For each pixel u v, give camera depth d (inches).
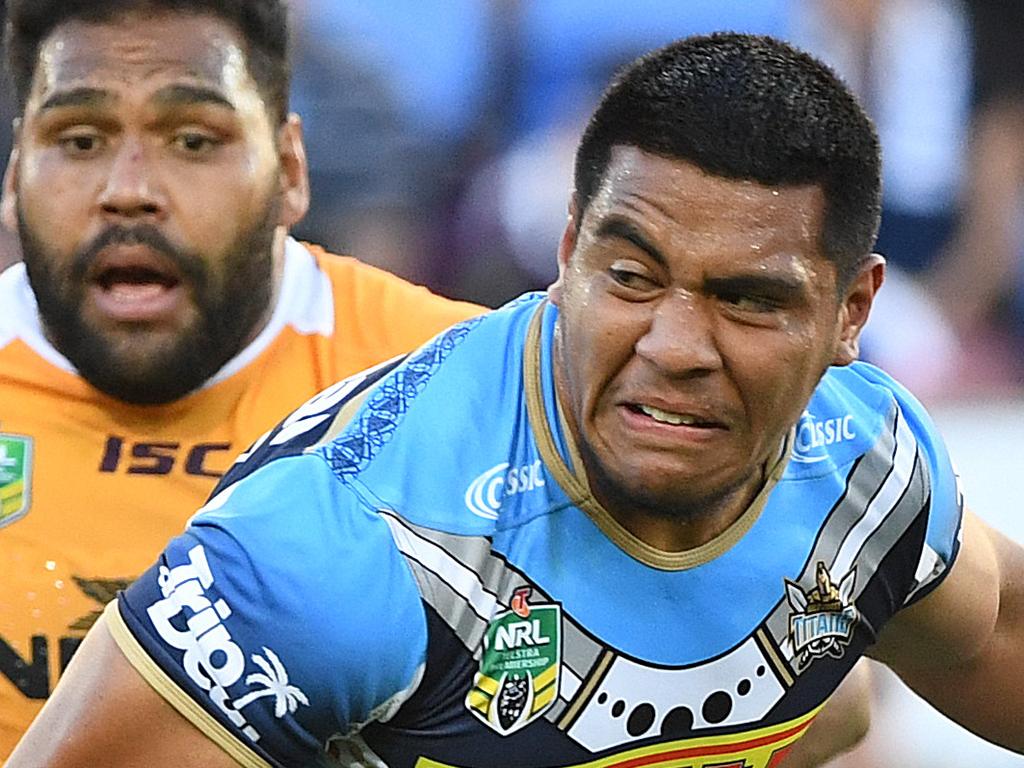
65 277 164.6
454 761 130.6
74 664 129.0
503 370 135.3
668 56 126.3
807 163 122.4
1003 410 349.1
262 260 169.9
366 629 122.9
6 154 358.6
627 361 123.8
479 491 129.6
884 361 375.2
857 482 144.3
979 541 158.4
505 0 401.4
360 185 394.0
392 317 178.7
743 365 123.0
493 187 390.9
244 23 167.5
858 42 395.5
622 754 136.3
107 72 161.2
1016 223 388.8
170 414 171.5
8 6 172.4
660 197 121.0
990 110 399.9
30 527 168.6
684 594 135.0
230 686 123.3
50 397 171.3
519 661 130.1
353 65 398.9
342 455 128.6
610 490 128.9
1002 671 166.4
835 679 148.3
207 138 164.4
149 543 168.7
